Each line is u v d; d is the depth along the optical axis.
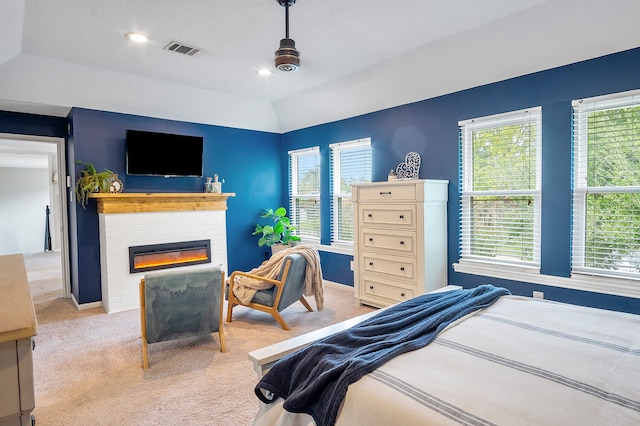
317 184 5.39
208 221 4.83
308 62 3.71
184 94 4.57
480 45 3.10
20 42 3.15
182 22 2.84
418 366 1.26
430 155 3.92
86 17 2.74
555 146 3.03
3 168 9.15
